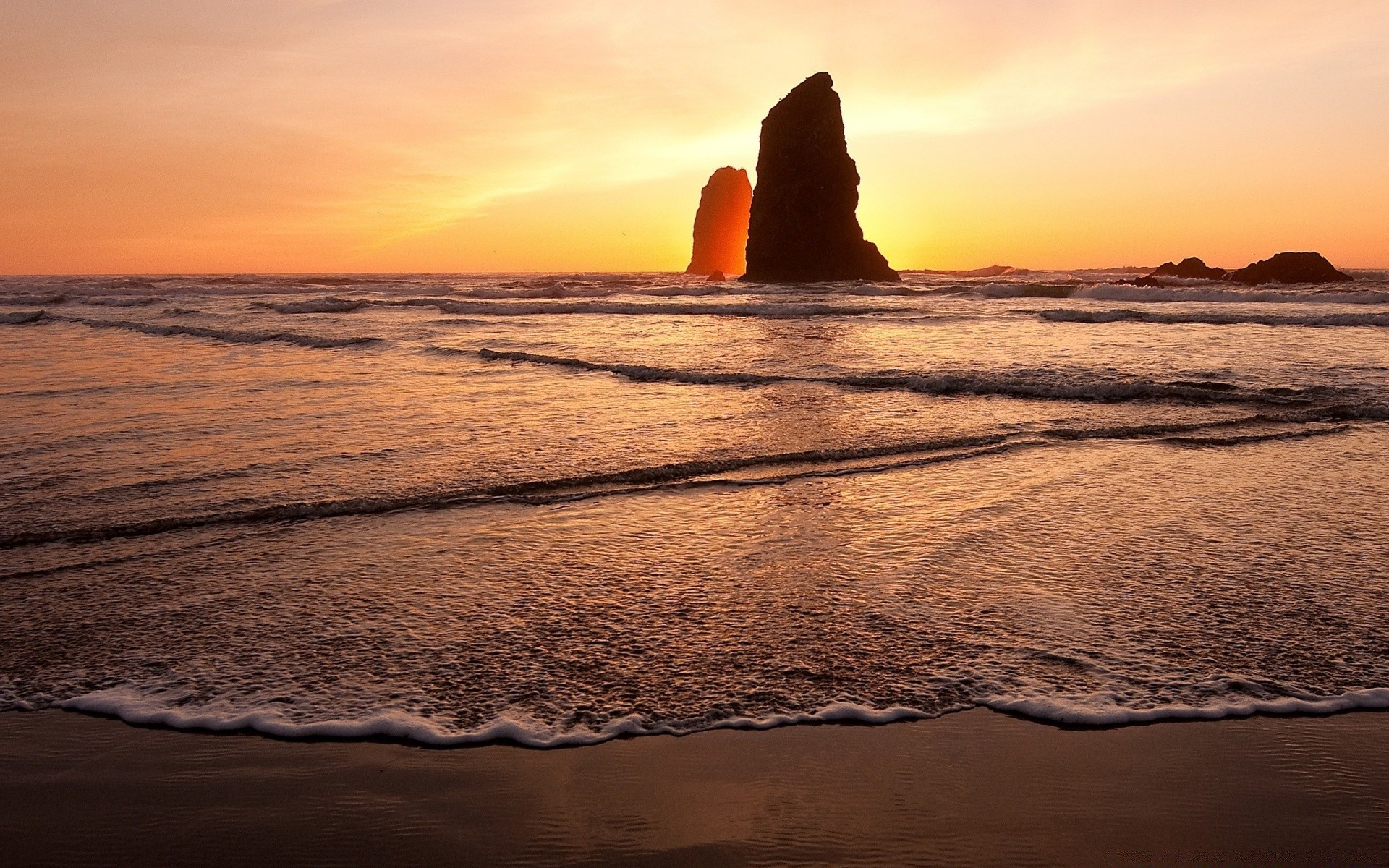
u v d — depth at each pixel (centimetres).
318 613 385
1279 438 756
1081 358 1294
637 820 249
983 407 905
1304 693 316
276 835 243
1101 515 532
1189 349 1401
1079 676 329
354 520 526
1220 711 305
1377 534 493
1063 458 683
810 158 7081
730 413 873
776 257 7300
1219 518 525
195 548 473
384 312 2683
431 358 1392
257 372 1221
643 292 4366
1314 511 540
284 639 360
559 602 399
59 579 428
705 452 696
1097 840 240
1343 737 289
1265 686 321
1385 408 855
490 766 274
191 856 235
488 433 778
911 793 260
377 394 1007
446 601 399
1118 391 964
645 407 910
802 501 566
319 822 248
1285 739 288
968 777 269
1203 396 936
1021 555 461
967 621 378
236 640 359
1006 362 1246
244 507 545
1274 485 600
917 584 420
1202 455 693
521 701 311
